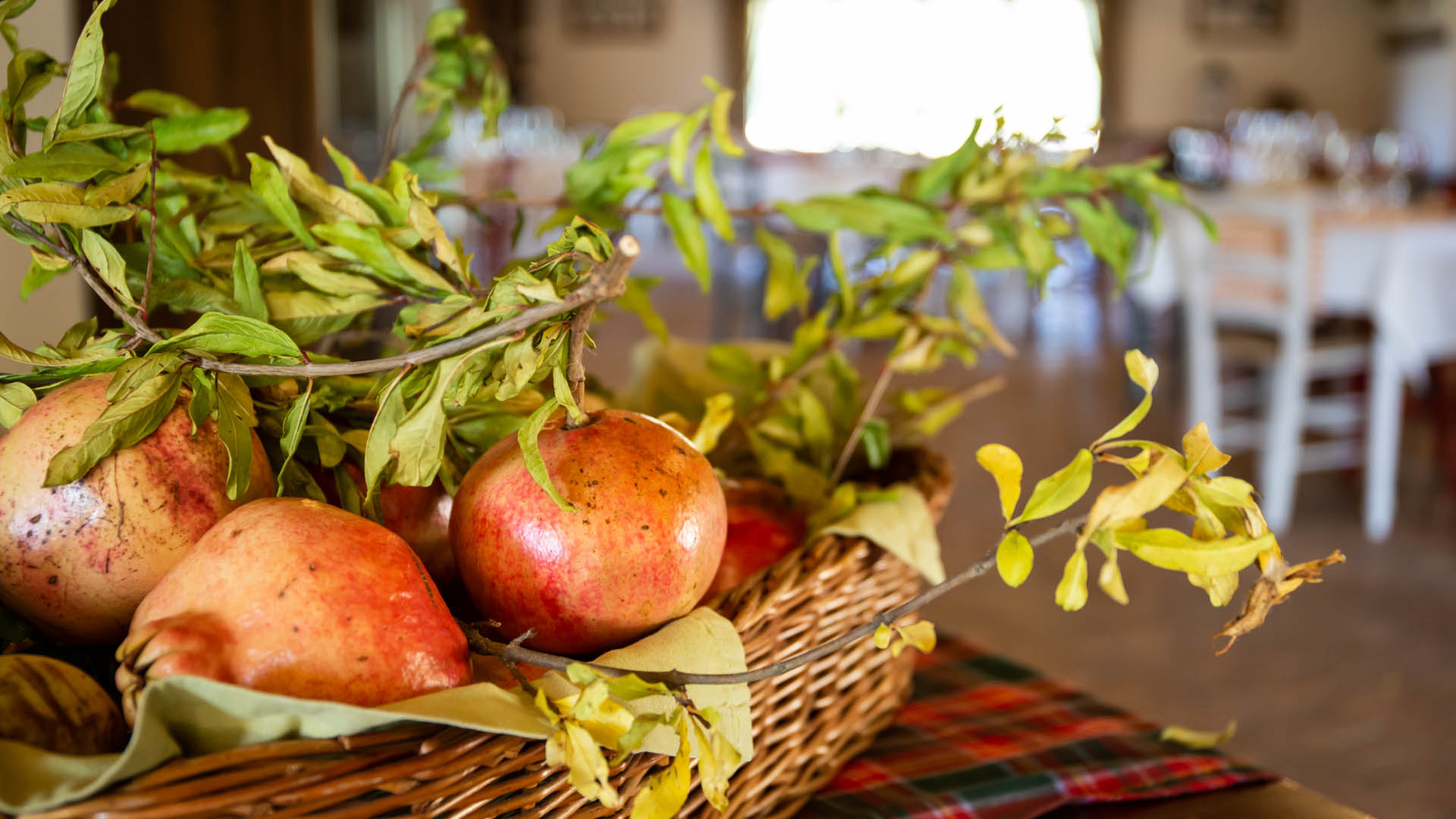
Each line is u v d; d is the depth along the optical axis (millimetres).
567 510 393
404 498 455
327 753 332
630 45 9555
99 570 376
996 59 9516
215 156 988
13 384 424
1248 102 9664
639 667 386
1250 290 2602
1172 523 2551
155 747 308
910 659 637
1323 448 3029
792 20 9531
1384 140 4434
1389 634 2119
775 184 4461
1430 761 1670
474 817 356
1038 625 2143
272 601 336
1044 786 543
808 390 668
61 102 410
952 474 660
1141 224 3625
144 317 422
